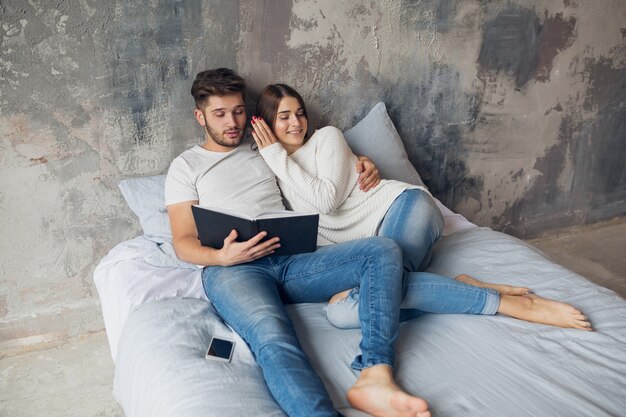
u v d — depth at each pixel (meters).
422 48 2.32
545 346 1.47
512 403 1.28
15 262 2.02
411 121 2.43
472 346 1.49
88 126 1.94
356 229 1.94
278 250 1.66
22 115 1.86
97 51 1.87
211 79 1.83
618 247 2.83
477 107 2.53
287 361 1.34
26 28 1.77
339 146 1.95
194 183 1.87
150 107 1.99
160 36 1.92
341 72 2.23
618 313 1.59
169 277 1.79
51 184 1.97
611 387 1.32
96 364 2.03
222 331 1.57
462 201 2.69
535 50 2.54
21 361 2.05
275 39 2.08
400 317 1.64
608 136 2.88
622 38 2.70
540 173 2.81
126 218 2.11
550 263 1.87
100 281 1.86
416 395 1.32
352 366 1.43
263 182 1.94
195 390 1.31
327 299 1.76
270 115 1.94
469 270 1.86
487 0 2.36
